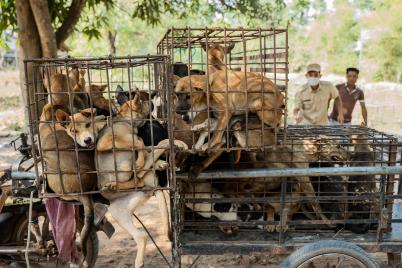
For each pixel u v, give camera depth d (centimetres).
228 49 454
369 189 375
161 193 360
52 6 990
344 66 3394
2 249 414
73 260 412
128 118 339
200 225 361
